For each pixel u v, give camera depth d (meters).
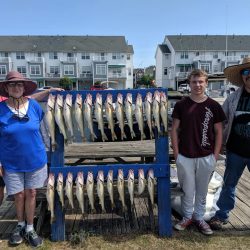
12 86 3.42
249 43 60.75
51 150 3.67
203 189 3.81
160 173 3.73
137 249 3.60
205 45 59.59
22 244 3.70
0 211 4.58
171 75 60.22
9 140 3.47
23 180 3.61
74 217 4.34
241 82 3.84
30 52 56.78
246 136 3.63
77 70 58.19
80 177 3.65
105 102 3.56
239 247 3.60
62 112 3.54
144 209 4.57
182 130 3.68
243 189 5.30
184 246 3.63
